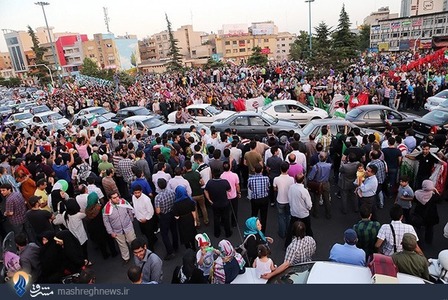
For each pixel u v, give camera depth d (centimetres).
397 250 514
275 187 717
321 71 3681
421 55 4472
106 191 761
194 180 783
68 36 11694
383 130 1363
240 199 954
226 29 11775
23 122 2223
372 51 6281
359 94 1889
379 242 527
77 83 5625
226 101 2209
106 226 670
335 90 2236
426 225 668
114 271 684
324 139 993
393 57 4938
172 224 705
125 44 12362
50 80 6562
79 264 558
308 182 804
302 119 1677
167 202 679
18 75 10444
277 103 1725
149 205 683
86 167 875
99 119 1975
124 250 691
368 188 704
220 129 1426
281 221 731
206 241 514
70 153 945
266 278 474
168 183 740
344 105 1873
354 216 824
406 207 688
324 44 4034
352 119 1375
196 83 3647
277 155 830
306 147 930
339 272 418
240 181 1012
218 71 3731
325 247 705
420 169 809
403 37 7969
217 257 491
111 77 6688
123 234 680
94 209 678
